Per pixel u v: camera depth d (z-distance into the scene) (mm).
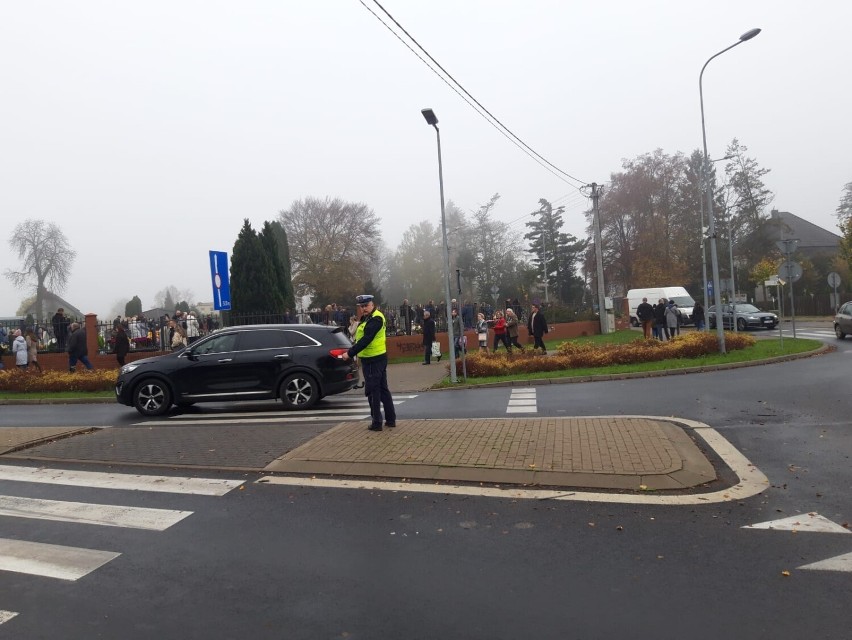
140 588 4215
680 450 7070
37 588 4250
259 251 25875
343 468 6844
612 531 4938
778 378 13430
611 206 51125
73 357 19406
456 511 5512
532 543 4746
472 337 26531
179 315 22922
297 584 4191
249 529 5258
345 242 57156
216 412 12312
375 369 8438
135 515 5719
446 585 4090
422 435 8000
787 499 5590
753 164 51562
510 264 57875
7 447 8484
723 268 51969
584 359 17078
